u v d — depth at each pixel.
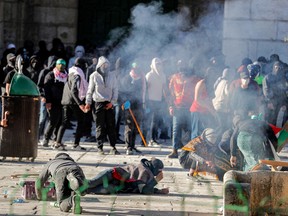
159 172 22.50
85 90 30.19
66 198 19.66
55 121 30.89
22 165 26.38
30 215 18.98
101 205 20.50
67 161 20.02
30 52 39.28
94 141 33.81
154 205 20.70
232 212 17.81
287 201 19.23
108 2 47.12
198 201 21.38
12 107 26.66
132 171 22.20
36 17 46.19
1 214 18.97
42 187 20.33
